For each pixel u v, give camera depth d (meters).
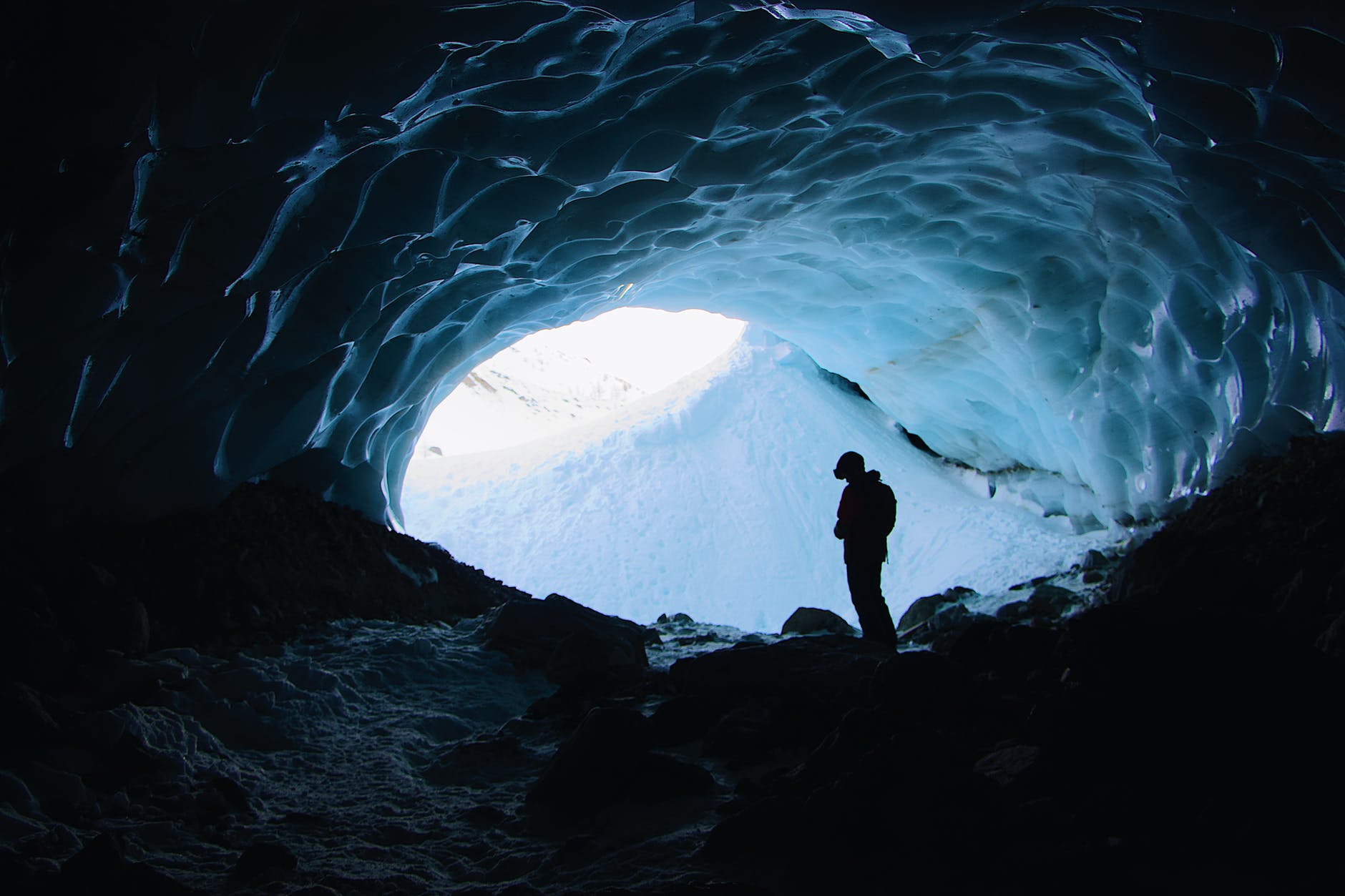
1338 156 5.32
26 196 4.05
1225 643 2.84
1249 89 5.12
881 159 8.14
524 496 18.61
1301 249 6.63
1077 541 14.16
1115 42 5.15
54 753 3.40
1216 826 2.51
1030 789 2.94
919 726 3.13
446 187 6.28
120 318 5.09
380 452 8.75
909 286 12.82
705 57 5.55
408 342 8.19
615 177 7.03
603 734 3.35
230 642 5.18
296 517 6.79
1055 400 12.71
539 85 5.32
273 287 5.89
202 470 6.16
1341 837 2.38
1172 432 11.62
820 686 4.48
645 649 6.25
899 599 14.61
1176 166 6.52
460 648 5.72
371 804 3.47
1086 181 8.84
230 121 4.28
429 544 8.33
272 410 6.69
